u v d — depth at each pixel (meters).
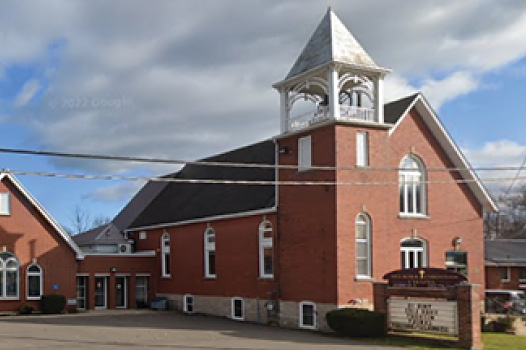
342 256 28.98
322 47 30.61
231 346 23.05
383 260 30.41
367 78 31.08
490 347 23.81
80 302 41.38
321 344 23.94
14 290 37.16
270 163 36.75
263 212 33.47
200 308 38.78
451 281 24.19
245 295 34.66
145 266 43.53
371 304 29.48
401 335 25.80
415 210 32.41
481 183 34.19
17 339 24.48
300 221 31.14
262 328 30.59
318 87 32.47
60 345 22.84
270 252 33.25
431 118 32.81
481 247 34.31
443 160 33.56
